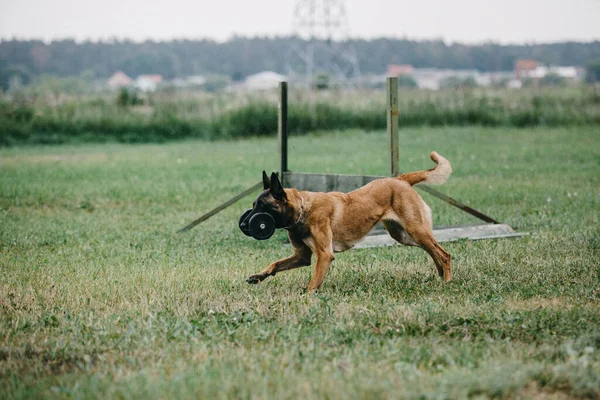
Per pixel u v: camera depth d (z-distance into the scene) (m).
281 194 7.34
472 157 19.83
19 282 7.79
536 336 5.66
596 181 15.42
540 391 4.53
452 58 114.38
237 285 7.58
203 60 109.69
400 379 4.63
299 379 4.65
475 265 8.30
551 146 22.62
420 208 7.82
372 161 19.91
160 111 30.05
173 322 6.13
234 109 29.70
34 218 12.16
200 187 15.50
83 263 8.77
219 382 4.61
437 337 5.67
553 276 7.66
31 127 28.48
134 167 19.36
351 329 5.86
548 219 11.15
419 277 7.86
